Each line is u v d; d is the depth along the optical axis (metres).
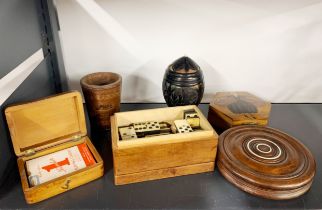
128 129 0.68
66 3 0.84
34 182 0.60
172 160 0.64
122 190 0.63
